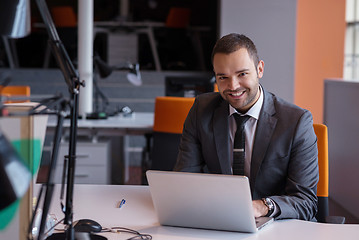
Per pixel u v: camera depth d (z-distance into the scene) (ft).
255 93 5.92
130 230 5.01
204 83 14.19
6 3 4.09
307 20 25.05
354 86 13.61
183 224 5.13
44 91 21.45
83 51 15.21
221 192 4.72
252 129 6.30
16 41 22.30
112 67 14.88
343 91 14.49
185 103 10.62
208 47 23.43
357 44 27.27
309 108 25.45
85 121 13.99
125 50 22.93
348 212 13.98
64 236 4.65
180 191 4.89
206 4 23.17
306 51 25.20
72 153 3.88
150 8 23.06
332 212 14.02
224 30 20.49
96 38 22.80
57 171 13.55
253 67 5.80
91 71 15.34
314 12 25.03
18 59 22.39
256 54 5.89
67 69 3.73
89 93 15.29
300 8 25.04
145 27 23.04
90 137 14.66
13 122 3.84
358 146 13.30
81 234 4.50
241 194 4.66
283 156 6.09
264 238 4.80
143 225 5.19
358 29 27.12
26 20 4.27
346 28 27.48
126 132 13.84
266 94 6.45
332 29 25.07
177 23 23.18
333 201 15.17
